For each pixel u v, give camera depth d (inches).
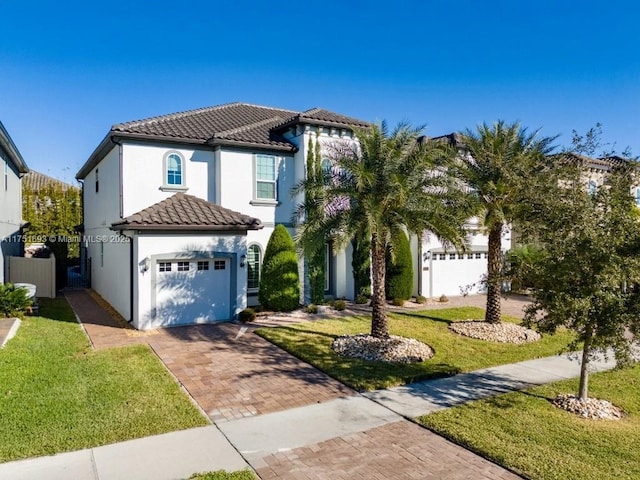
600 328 306.7
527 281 349.1
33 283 799.7
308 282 747.4
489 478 228.5
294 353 462.9
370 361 438.3
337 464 241.8
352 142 765.3
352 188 472.4
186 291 599.2
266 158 742.5
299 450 257.6
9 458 237.9
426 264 855.7
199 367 413.4
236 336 537.0
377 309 494.3
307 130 738.8
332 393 354.3
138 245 562.9
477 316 675.4
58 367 393.1
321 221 487.2
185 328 575.5
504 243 824.3
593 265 300.7
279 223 753.0
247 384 371.2
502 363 444.8
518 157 515.2
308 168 735.7
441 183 478.6
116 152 687.1
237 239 632.4
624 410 327.3
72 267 1202.0
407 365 428.5
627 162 352.5
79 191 1200.8
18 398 318.0
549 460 244.2
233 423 293.6
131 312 596.7
